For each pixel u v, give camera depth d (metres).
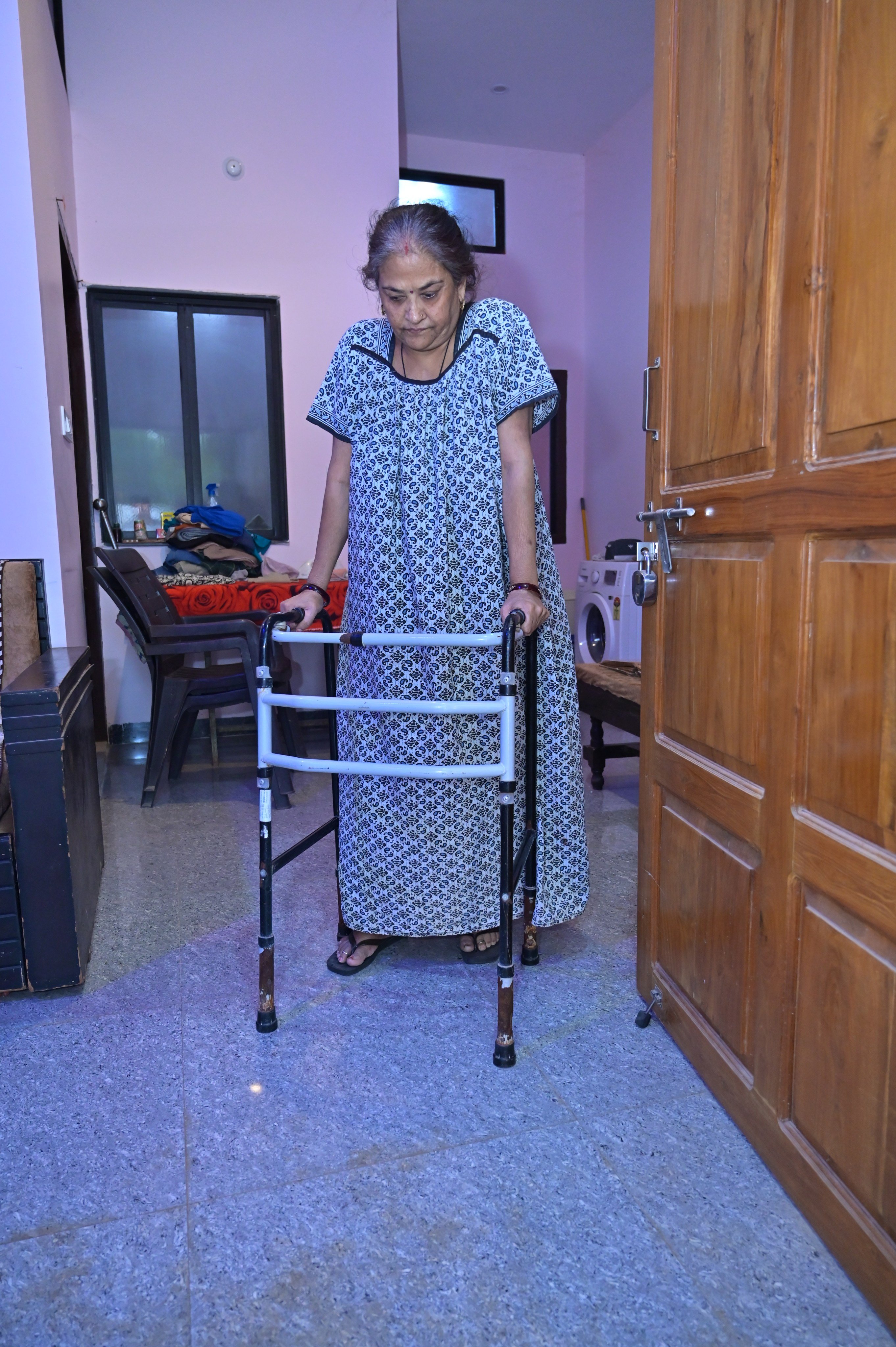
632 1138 1.39
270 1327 1.06
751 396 1.28
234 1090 1.52
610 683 3.14
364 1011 1.79
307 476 4.80
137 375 4.54
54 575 2.62
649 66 5.01
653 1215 1.23
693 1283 1.11
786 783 1.22
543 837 1.87
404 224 1.53
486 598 1.73
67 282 4.19
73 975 1.85
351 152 4.64
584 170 6.11
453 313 1.64
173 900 2.39
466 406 1.68
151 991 1.88
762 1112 1.32
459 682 1.74
